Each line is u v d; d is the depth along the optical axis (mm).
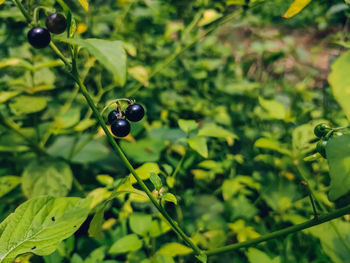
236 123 382
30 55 271
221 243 231
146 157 263
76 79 147
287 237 233
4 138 256
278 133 320
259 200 263
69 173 246
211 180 300
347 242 174
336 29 541
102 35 337
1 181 227
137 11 374
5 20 268
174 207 269
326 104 354
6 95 210
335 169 113
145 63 389
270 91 429
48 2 232
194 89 430
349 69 102
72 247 209
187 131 207
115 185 214
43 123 283
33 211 145
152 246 211
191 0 445
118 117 158
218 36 563
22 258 189
